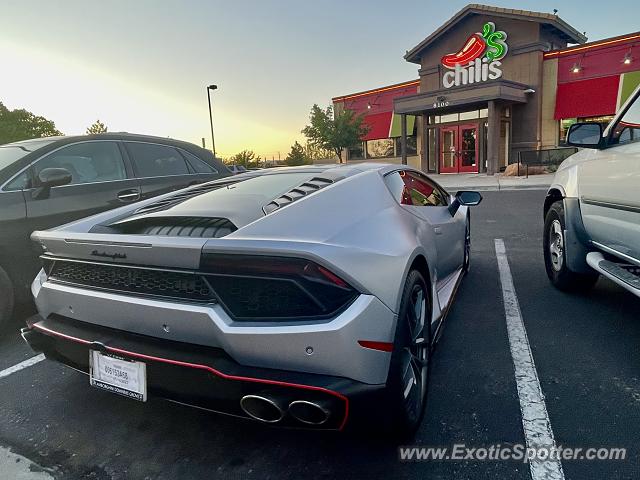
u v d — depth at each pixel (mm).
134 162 4859
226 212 2279
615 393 2461
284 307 1768
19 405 2664
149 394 1987
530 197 11102
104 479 2023
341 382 1724
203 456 2156
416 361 2195
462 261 4305
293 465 2062
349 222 2078
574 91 19078
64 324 2277
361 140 26078
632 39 17531
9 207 3676
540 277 4652
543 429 2199
